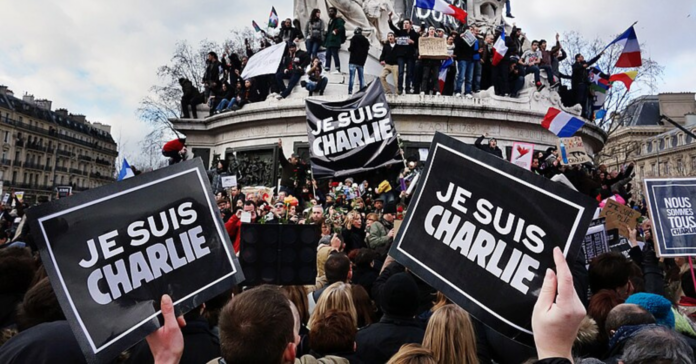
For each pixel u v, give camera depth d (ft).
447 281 8.80
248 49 78.95
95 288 8.30
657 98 253.03
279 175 60.23
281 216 38.60
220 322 7.53
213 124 69.46
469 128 59.16
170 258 8.95
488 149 52.31
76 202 8.52
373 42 69.46
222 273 9.19
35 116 271.90
